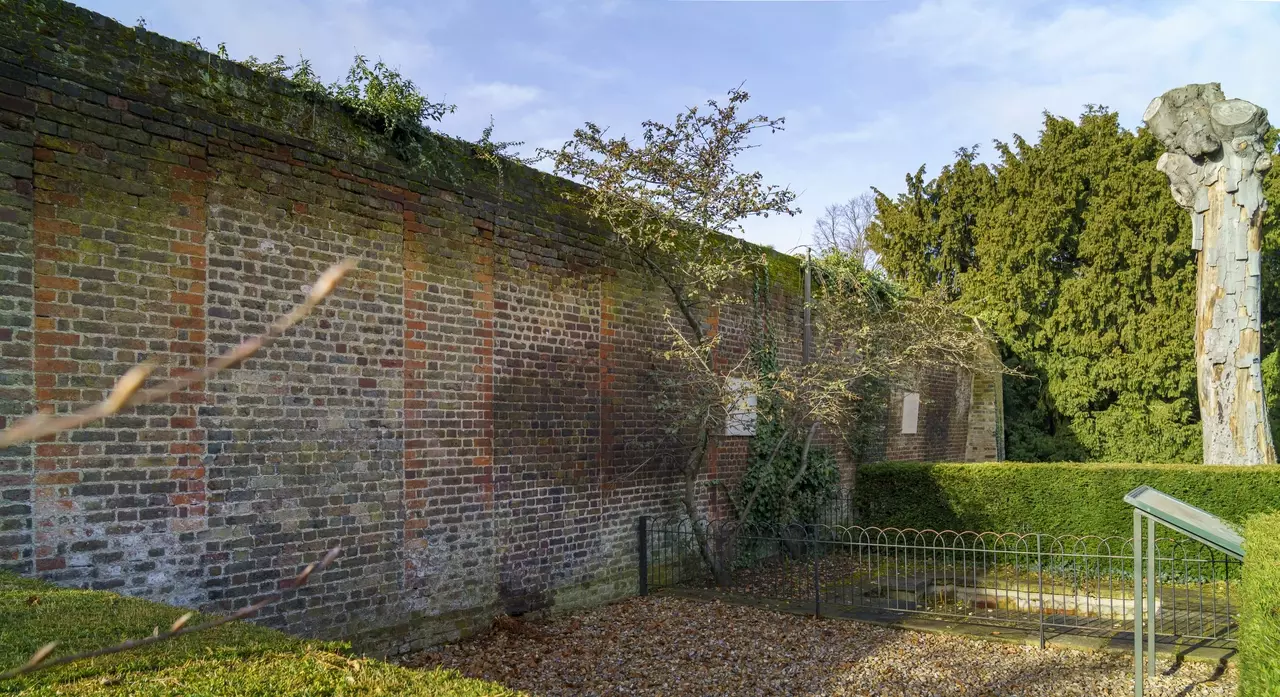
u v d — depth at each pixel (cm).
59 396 564
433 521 800
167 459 615
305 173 708
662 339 1100
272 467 677
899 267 2395
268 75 697
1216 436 1252
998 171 2170
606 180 939
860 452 1554
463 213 843
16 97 552
